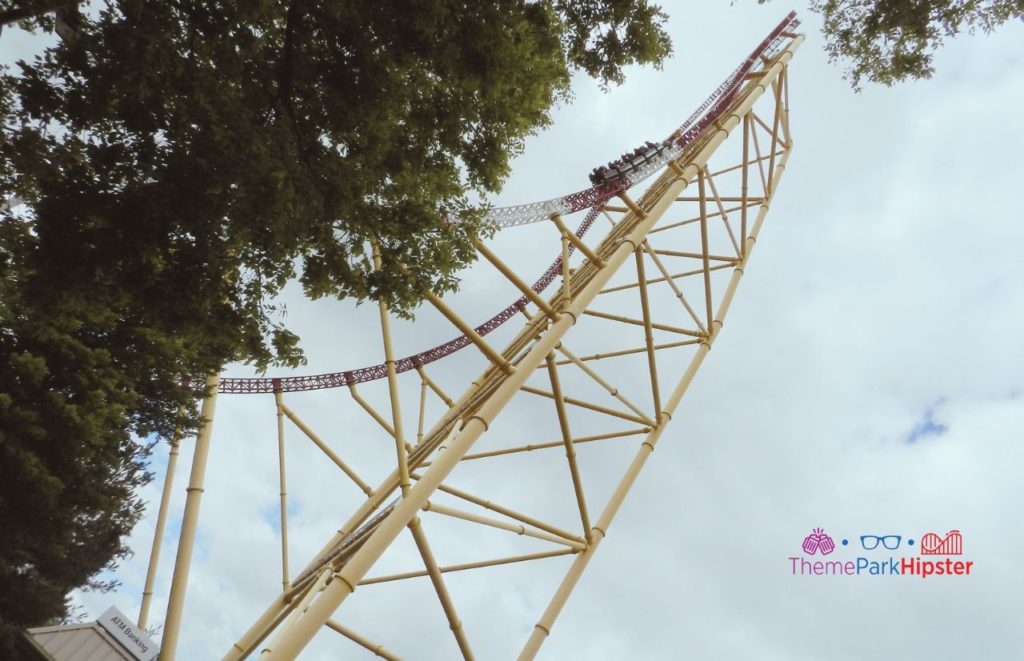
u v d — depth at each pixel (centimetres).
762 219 2898
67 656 1903
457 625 1532
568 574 1886
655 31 1327
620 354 2531
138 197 966
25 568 2181
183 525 1992
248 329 1162
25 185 1059
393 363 1773
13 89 966
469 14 1085
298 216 1033
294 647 1141
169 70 945
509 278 1698
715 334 2528
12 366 1380
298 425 2505
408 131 1181
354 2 1010
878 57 1397
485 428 1498
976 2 1242
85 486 1619
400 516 1328
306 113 1088
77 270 981
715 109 2873
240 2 916
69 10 935
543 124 1363
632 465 2141
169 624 1867
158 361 1617
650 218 2027
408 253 1198
